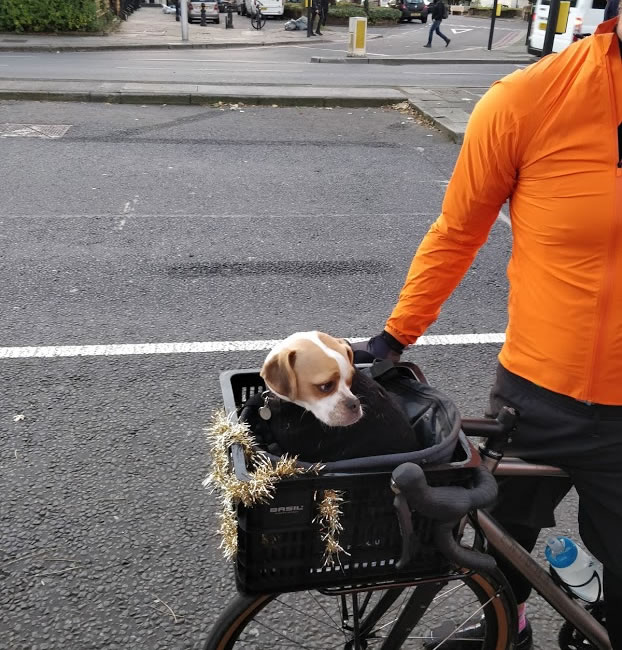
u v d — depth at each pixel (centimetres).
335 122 1159
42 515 315
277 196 786
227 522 164
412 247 652
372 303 535
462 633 232
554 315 181
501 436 189
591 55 167
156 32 2811
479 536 202
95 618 267
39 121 1076
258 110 1227
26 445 361
